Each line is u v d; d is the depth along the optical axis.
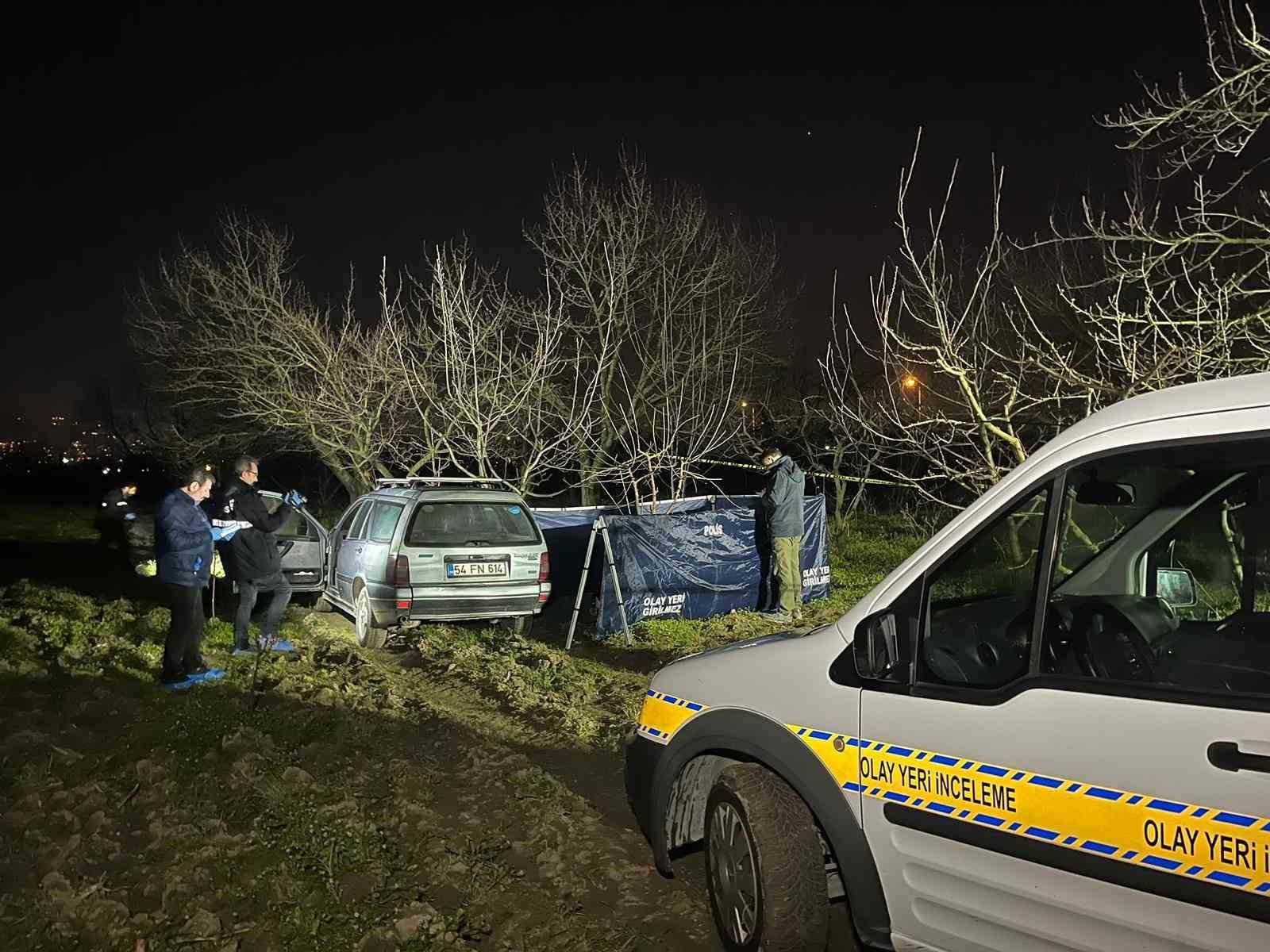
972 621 3.78
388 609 10.00
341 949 3.85
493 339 15.81
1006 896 2.85
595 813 5.51
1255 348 6.80
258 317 18.45
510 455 16.61
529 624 11.09
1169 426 2.69
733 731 3.70
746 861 3.64
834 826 3.33
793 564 11.55
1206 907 2.39
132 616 10.55
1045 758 2.74
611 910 4.29
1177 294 8.03
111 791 5.31
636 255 17.86
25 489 43.03
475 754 6.39
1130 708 2.58
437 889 4.41
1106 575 3.67
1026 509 4.29
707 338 19.17
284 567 12.63
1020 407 8.66
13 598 11.34
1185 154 6.77
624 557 11.20
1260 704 2.36
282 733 6.62
